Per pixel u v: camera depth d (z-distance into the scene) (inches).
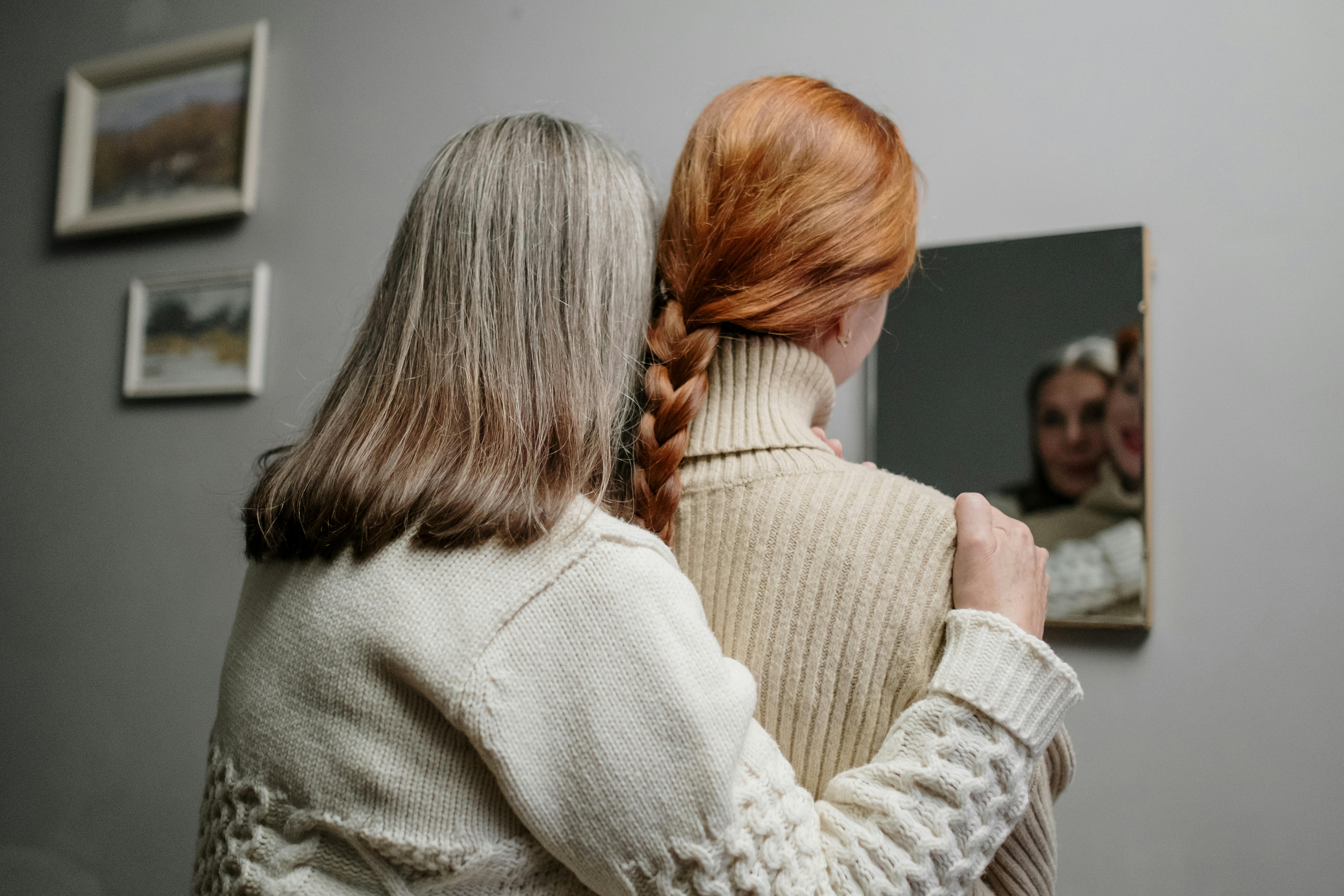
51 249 88.0
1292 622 50.6
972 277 58.0
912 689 26.2
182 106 83.4
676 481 28.7
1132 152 56.2
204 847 26.1
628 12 70.0
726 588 28.1
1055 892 54.1
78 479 83.9
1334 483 50.4
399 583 23.6
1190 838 51.6
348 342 74.9
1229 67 54.6
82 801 79.3
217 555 77.7
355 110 77.9
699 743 22.2
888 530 27.2
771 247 29.6
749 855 22.1
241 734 25.3
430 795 22.7
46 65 90.5
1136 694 53.4
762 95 31.8
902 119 61.6
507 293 27.2
